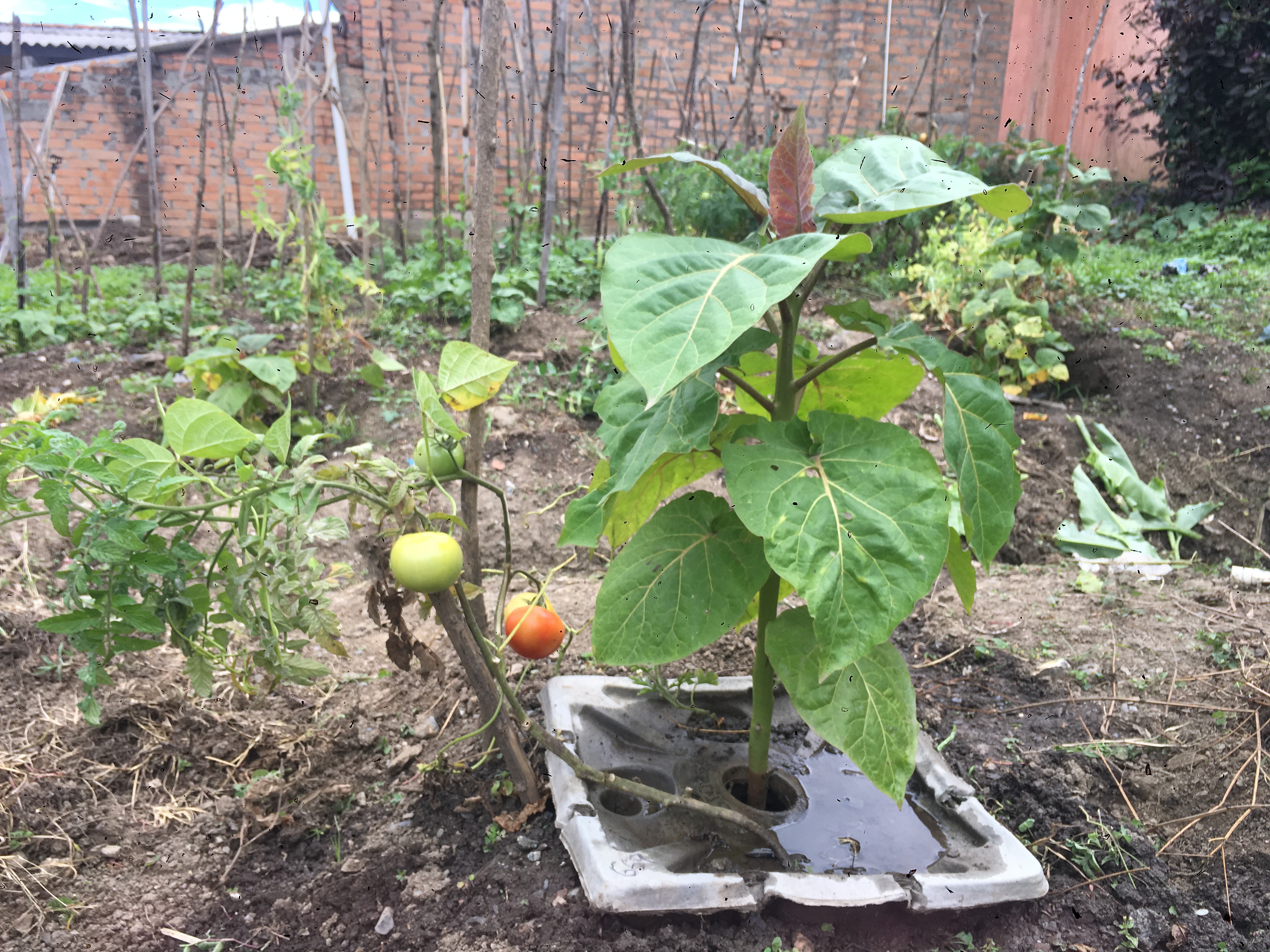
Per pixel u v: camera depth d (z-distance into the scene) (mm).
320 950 1781
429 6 9047
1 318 4965
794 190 1584
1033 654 2961
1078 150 10023
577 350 5016
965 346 5539
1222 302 5867
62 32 8578
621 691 2438
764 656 1978
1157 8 8836
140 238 8602
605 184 6684
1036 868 1882
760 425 1690
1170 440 4770
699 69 9961
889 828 2076
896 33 9883
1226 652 2873
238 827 2092
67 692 2432
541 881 1899
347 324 4773
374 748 2373
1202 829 2240
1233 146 8750
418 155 9367
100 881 1895
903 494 1521
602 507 2055
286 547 1548
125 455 1472
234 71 8719
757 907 1760
